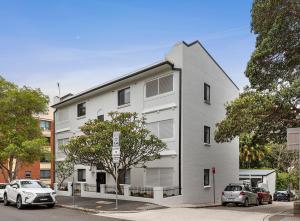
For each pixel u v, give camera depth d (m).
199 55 31.00
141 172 30.92
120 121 27.12
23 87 37.69
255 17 24.36
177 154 28.05
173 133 28.50
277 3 23.05
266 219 18.66
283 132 25.25
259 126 24.39
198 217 19.16
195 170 29.33
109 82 33.69
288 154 49.75
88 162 27.12
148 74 30.53
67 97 43.25
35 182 25.62
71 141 26.84
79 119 39.66
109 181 34.66
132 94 32.41
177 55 29.12
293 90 21.83
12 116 36.94
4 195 26.56
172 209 23.16
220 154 33.31
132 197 26.95
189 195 28.30
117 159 21.11
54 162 43.22
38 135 38.38
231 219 18.59
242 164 61.22
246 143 57.94
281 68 24.53
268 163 63.38
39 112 39.31
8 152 35.00
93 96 37.59
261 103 22.80
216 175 32.38
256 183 50.81
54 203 24.42
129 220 17.61
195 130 29.70
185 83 28.91
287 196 46.81
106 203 25.22
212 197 31.34
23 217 18.89
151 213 20.70
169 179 28.47
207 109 31.66
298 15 23.03
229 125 24.38
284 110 22.86
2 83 36.91
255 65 24.62
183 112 28.41
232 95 36.34
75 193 34.50
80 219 17.95
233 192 28.88
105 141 25.62
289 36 23.30
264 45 23.80
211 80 32.62
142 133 26.23
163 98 29.47
